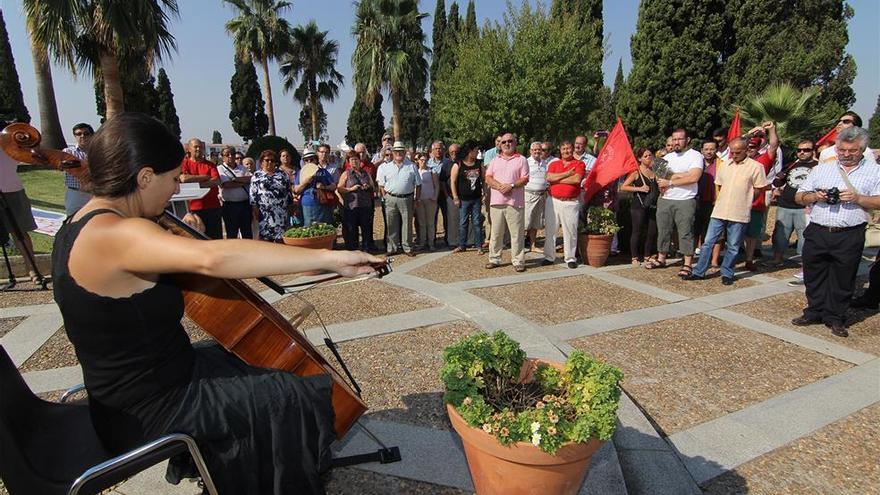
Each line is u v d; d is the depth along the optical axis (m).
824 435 2.93
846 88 13.84
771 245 8.45
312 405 1.65
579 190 6.73
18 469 1.44
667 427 3.01
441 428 2.81
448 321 4.55
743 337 4.38
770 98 11.25
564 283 6.06
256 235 7.95
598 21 23.78
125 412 1.50
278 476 1.58
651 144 13.60
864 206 4.15
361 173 7.75
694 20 12.79
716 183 6.05
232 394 1.56
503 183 6.39
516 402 2.15
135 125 1.42
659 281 6.20
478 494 2.16
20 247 5.88
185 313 1.67
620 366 3.79
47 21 9.38
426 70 26.41
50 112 16.80
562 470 1.90
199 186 6.90
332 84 35.06
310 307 2.59
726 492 2.48
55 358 3.79
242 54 29.44
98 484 1.45
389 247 7.79
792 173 6.79
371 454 2.48
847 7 14.27
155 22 10.38
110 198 1.44
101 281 1.32
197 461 1.49
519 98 19.84
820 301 4.56
